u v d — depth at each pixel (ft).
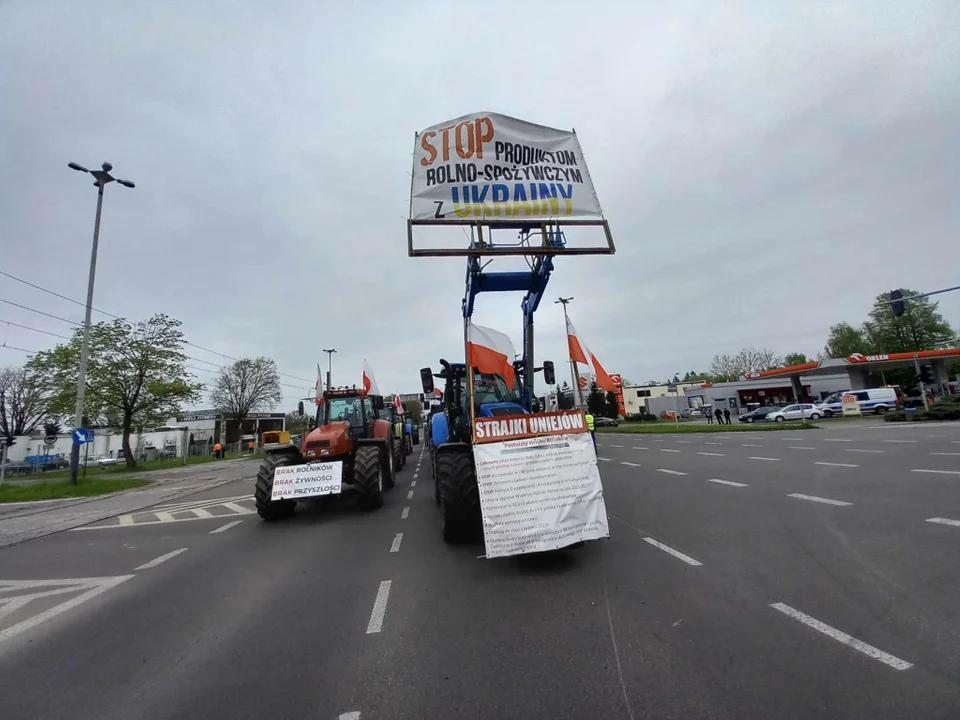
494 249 26.32
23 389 143.95
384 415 54.13
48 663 12.76
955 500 23.61
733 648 11.32
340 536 25.59
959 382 174.91
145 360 94.99
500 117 28.25
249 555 23.00
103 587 19.42
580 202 27.91
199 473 82.64
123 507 44.45
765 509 25.18
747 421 136.87
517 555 19.65
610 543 20.88
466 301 31.50
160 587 18.90
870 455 42.73
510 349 25.05
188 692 10.91
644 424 157.48
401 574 18.54
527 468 18.56
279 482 30.30
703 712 9.04
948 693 9.15
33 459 137.08
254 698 10.51
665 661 10.94
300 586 17.85
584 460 18.98
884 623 12.00
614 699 9.65
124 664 12.46
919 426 70.49
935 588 13.76
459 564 19.40
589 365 31.19
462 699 10.00
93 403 91.76
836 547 18.07
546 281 28.89
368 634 13.38
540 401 32.83
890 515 21.84
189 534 29.35
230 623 14.80
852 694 9.29
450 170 27.35
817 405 122.83
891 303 66.39
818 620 12.41
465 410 30.58
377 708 9.87
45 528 34.65
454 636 12.93
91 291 63.87
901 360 126.41
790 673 10.14
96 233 64.64
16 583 20.80
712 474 39.17
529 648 11.99
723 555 18.21
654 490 33.83
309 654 12.41
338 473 30.53
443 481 22.26
